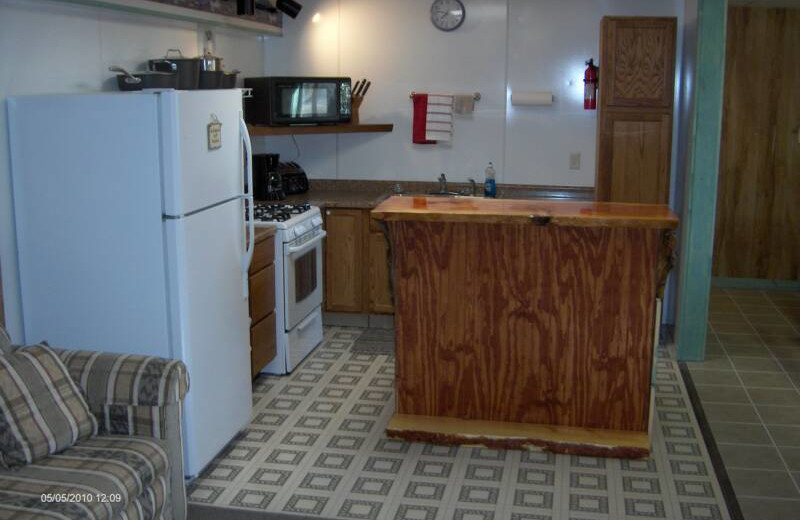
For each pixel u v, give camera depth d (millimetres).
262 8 5461
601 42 5109
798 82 6395
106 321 3322
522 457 3666
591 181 5645
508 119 5672
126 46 4086
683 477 3490
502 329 3758
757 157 6547
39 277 3354
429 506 3250
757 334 5543
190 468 3365
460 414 3893
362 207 5422
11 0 3291
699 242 4820
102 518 2375
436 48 5695
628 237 3553
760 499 3309
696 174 4730
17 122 3252
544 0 5496
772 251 6664
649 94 5113
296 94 5246
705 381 4645
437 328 3818
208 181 3387
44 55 3494
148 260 3221
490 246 3678
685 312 4926
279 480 3471
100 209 3230
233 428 3734
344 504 3264
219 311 3543
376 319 5629
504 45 5598
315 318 5156
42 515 2260
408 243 3748
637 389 3697
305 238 4832
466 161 5789
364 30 5777
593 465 3600
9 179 3295
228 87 4336
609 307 3639
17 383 2637
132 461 2645
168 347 3275
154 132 3119
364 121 5891
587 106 5445
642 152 5176
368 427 3996
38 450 2602
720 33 4578
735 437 3898
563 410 3789
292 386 4539
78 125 3188
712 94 4641
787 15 6297
